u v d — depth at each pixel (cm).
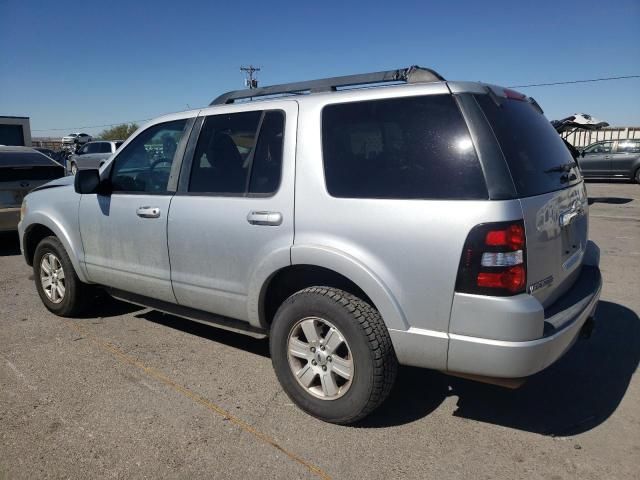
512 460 287
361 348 294
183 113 402
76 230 467
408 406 344
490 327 262
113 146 2081
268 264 329
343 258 296
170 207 387
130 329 479
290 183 323
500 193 262
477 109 277
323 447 298
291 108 336
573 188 337
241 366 402
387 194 290
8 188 818
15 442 303
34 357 418
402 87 300
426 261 274
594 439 306
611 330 468
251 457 289
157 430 315
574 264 330
